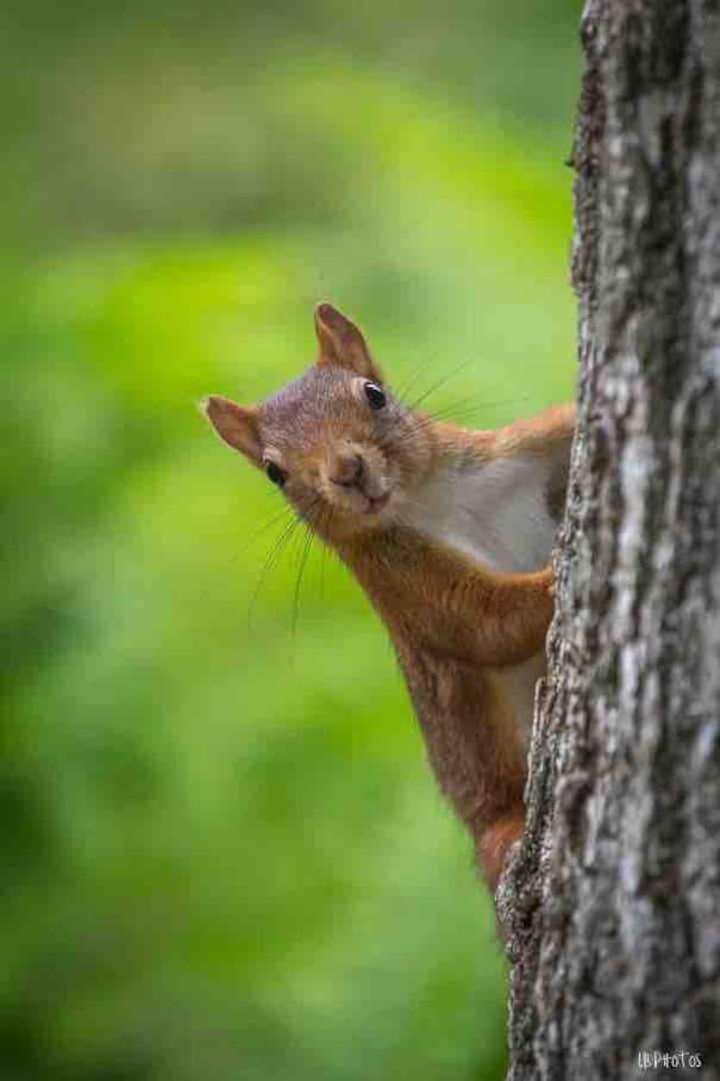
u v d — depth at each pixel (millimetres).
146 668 13914
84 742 14016
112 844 14094
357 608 13656
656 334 6664
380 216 15086
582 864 7008
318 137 21672
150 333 14219
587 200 7070
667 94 6613
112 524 14281
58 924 14195
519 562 10352
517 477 10367
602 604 6922
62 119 23438
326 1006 12500
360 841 13312
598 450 6922
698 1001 6602
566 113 18094
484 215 14211
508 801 10055
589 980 6949
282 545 12727
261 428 10648
